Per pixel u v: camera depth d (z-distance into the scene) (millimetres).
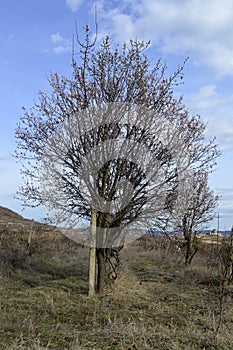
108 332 5137
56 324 5641
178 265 12562
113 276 8539
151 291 8516
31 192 8320
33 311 6383
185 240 12016
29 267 11172
